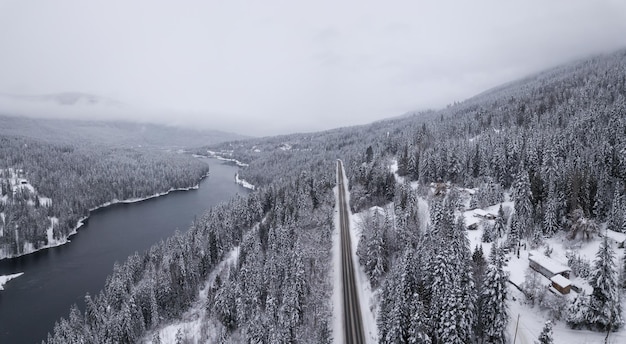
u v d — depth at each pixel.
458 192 118.44
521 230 88.81
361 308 80.31
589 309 58.91
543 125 159.00
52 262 153.38
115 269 125.62
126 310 90.00
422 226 106.88
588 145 119.56
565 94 196.00
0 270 147.00
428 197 127.69
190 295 109.12
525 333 60.62
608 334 55.56
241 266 110.50
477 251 75.50
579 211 86.69
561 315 62.59
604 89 185.00
